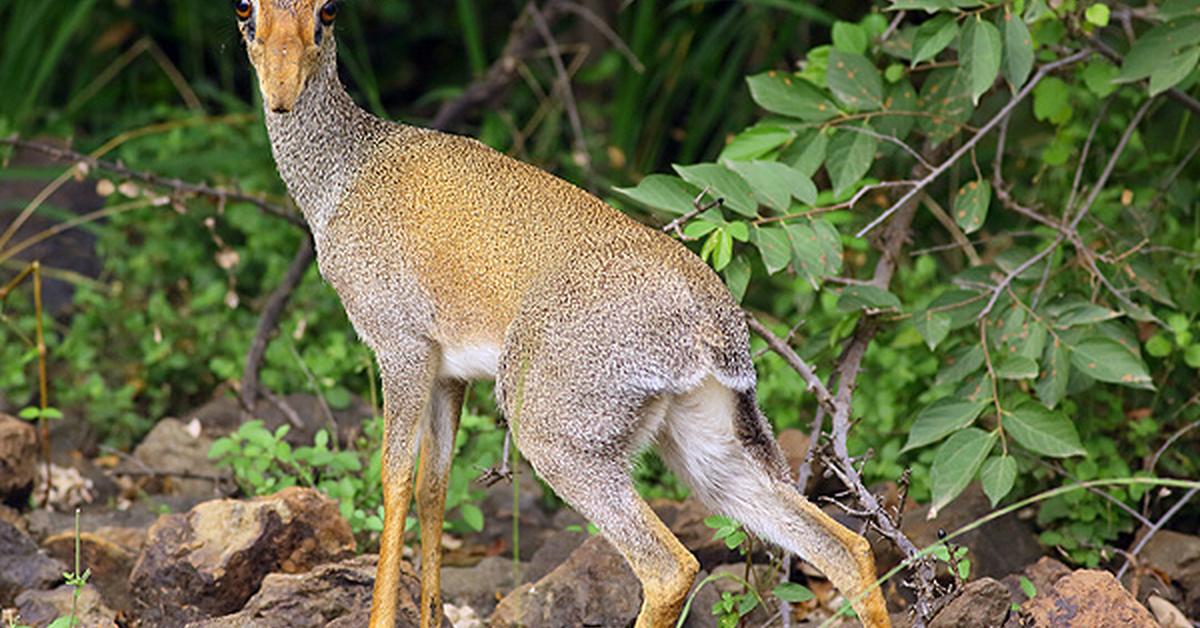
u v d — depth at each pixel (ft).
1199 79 35.68
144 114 53.26
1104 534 33.96
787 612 29.45
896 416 37.01
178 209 39.78
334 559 31.73
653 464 39.22
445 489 29.68
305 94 28.96
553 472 26.17
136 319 45.14
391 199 28.43
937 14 32.86
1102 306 33.55
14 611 30.73
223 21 57.82
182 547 31.01
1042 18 34.37
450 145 28.86
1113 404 35.37
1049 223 33.73
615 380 25.77
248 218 47.62
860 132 33.40
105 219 51.26
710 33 51.85
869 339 33.63
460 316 27.76
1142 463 35.83
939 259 43.34
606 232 27.04
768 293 46.65
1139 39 32.32
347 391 41.78
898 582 33.04
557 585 30.66
